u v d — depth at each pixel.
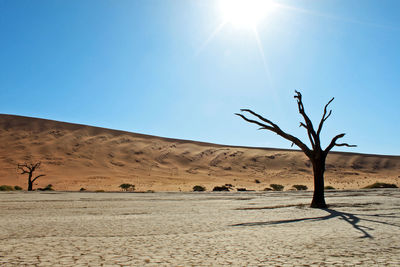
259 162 100.19
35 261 5.23
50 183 62.31
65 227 9.38
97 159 90.75
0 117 113.50
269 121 19.52
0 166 75.75
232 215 13.11
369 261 5.21
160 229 9.06
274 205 18.61
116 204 19.20
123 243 6.88
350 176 90.38
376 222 10.54
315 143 18.25
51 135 104.12
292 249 6.20
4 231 8.55
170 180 74.69
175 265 4.99
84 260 5.32
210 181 76.25
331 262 5.15
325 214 13.30
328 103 18.59
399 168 103.00
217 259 5.39
